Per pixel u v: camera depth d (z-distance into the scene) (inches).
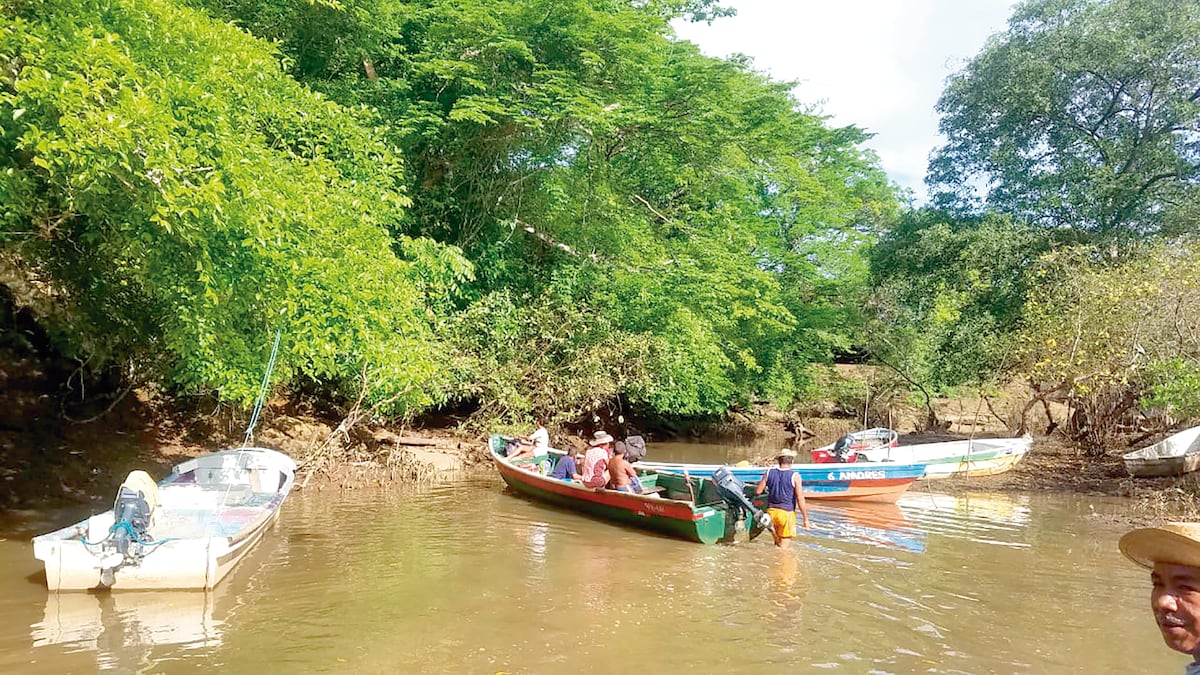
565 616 271.9
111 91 245.1
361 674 217.8
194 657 225.6
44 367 541.3
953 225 1029.8
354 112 494.0
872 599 301.3
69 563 270.2
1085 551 385.7
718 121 770.8
